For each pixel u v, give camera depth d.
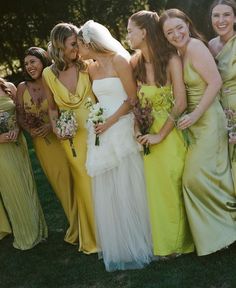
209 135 4.04
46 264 4.52
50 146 4.82
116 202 4.28
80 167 4.44
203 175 4.07
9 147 4.87
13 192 4.85
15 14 18.30
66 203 4.89
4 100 4.81
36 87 4.80
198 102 4.04
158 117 4.09
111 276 4.12
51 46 4.33
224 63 4.10
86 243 4.61
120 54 4.16
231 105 4.12
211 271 3.94
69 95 4.37
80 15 18.73
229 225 4.11
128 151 4.21
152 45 4.00
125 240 4.27
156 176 4.14
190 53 3.97
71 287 4.05
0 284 4.28
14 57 18.73
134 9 18.98
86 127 4.36
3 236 5.23
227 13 4.07
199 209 4.08
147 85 4.11
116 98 4.22
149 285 3.88
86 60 4.40
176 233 4.15
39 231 4.98
